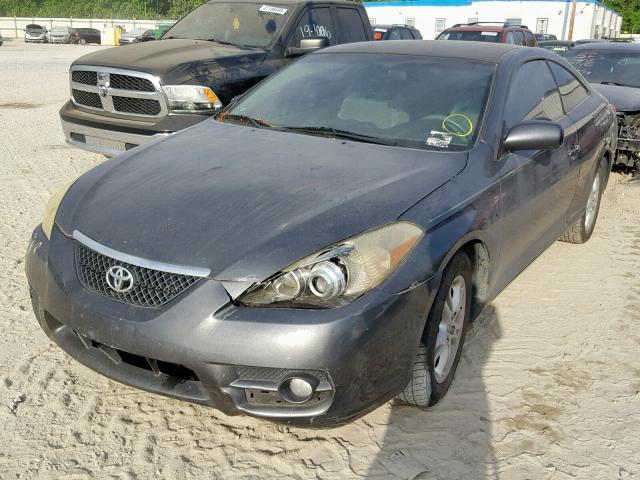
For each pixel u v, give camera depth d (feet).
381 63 13.33
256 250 8.25
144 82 19.48
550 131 10.94
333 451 9.10
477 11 121.70
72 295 8.81
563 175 13.79
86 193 10.18
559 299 14.20
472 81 12.26
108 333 8.38
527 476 8.79
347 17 26.86
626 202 22.06
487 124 11.39
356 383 8.09
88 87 20.71
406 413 9.94
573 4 115.24
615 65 28.14
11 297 13.16
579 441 9.51
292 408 8.16
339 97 12.69
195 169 10.34
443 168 10.34
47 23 183.42
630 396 10.67
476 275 10.88
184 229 8.69
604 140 16.56
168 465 8.73
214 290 8.06
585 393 10.70
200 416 9.74
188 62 20.16
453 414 9.99
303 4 24.62
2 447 8.88
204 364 7.95
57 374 10.61
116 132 19.90
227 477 8.56
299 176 9.87
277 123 12.53
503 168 11.16
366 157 10.66
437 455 9.10
